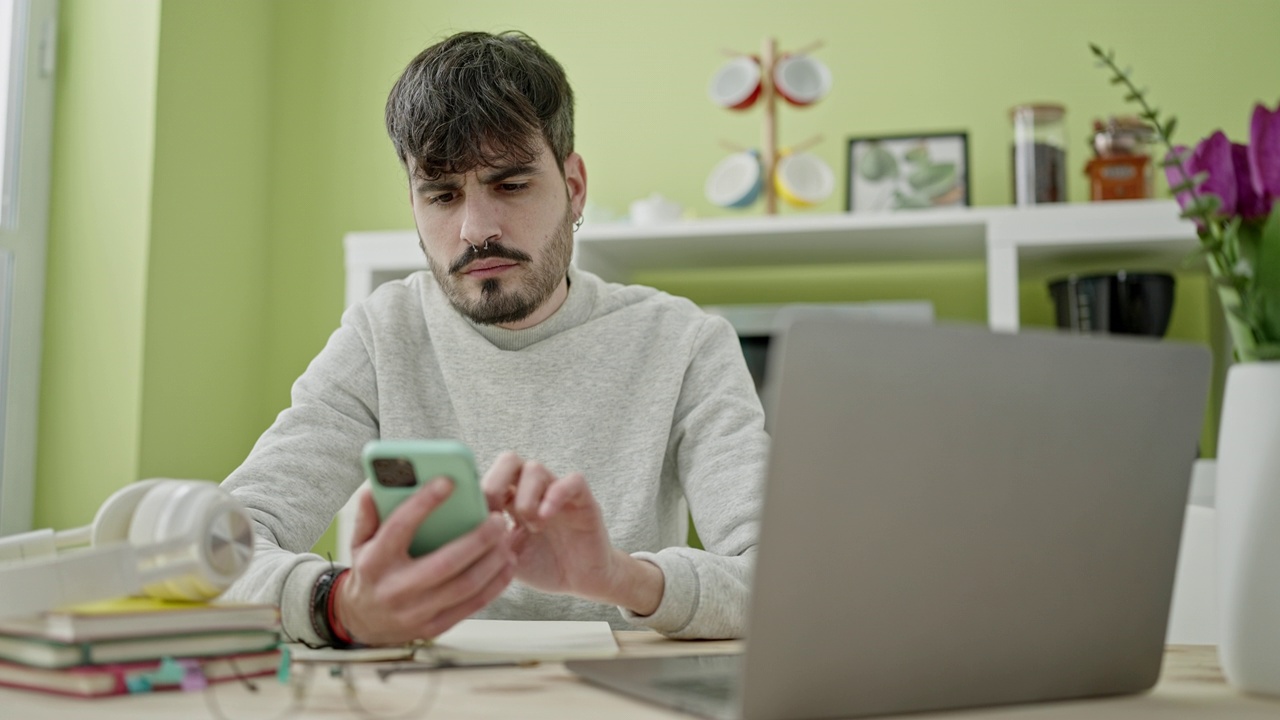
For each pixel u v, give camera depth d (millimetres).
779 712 555
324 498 1303
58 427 2596
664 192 2979
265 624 729
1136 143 2521
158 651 673
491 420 1435
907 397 565
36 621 657
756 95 2756
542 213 1340
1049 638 638
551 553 876
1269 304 707
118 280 2604
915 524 578
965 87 2861
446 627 791
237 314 2959
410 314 1517
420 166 1297
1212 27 2764
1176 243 2393
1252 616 685
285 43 3170
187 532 698
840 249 2707
